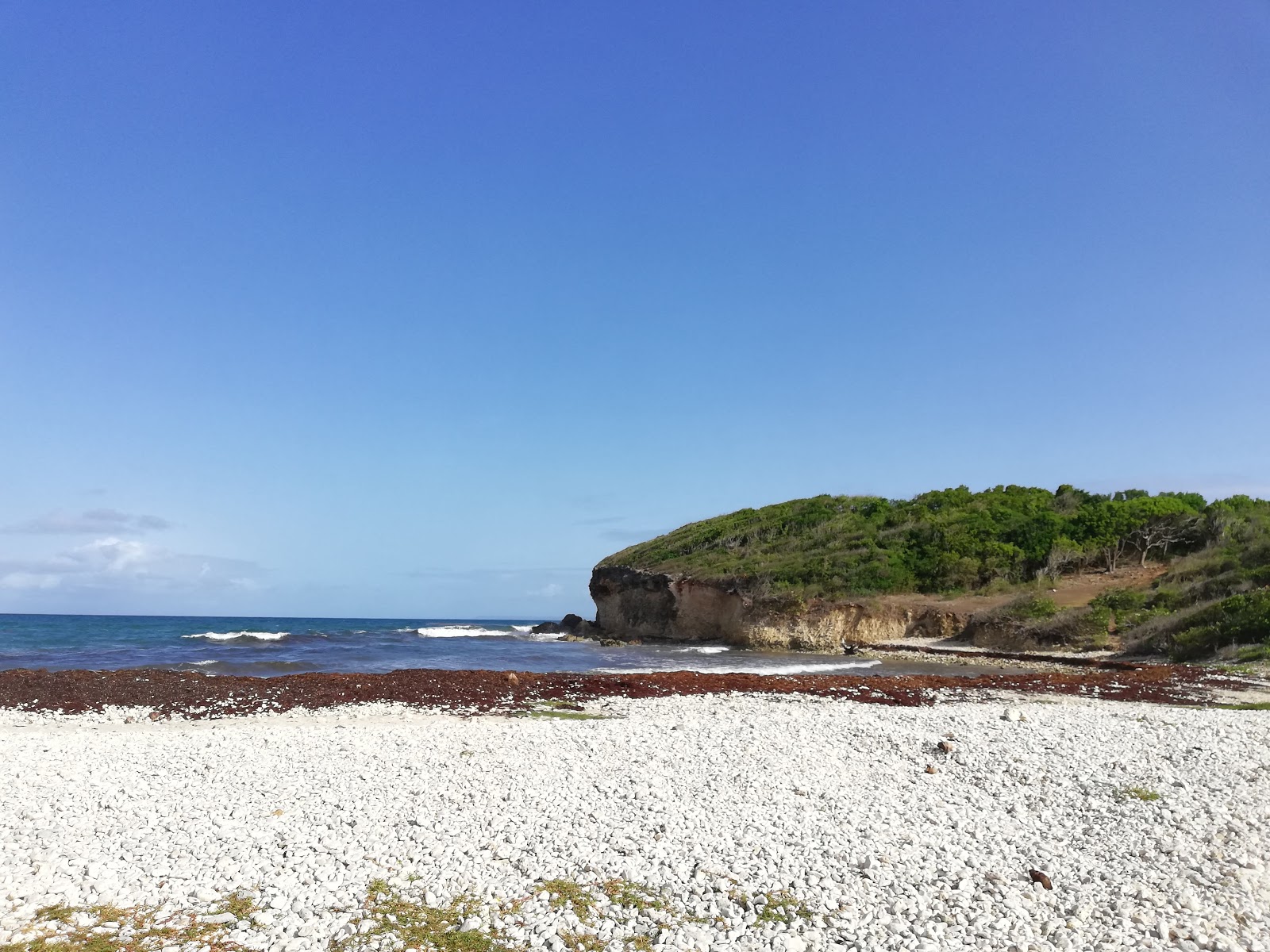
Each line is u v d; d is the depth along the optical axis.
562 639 64.31
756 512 72.62
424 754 14.27
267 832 10.27
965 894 8.61
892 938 7.65
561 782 12.44
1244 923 8.01
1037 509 61.09
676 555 67.50
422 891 8.66
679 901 8.44
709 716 18.75
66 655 41.97
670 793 11.95
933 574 53.31
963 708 20.44
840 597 50.66
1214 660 32.12
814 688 25.11
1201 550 50.00
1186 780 12.66
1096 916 8.19
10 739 16.47
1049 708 20.38
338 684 24.45
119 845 9.97
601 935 7.75
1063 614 42.72
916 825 10.78
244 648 47.91
